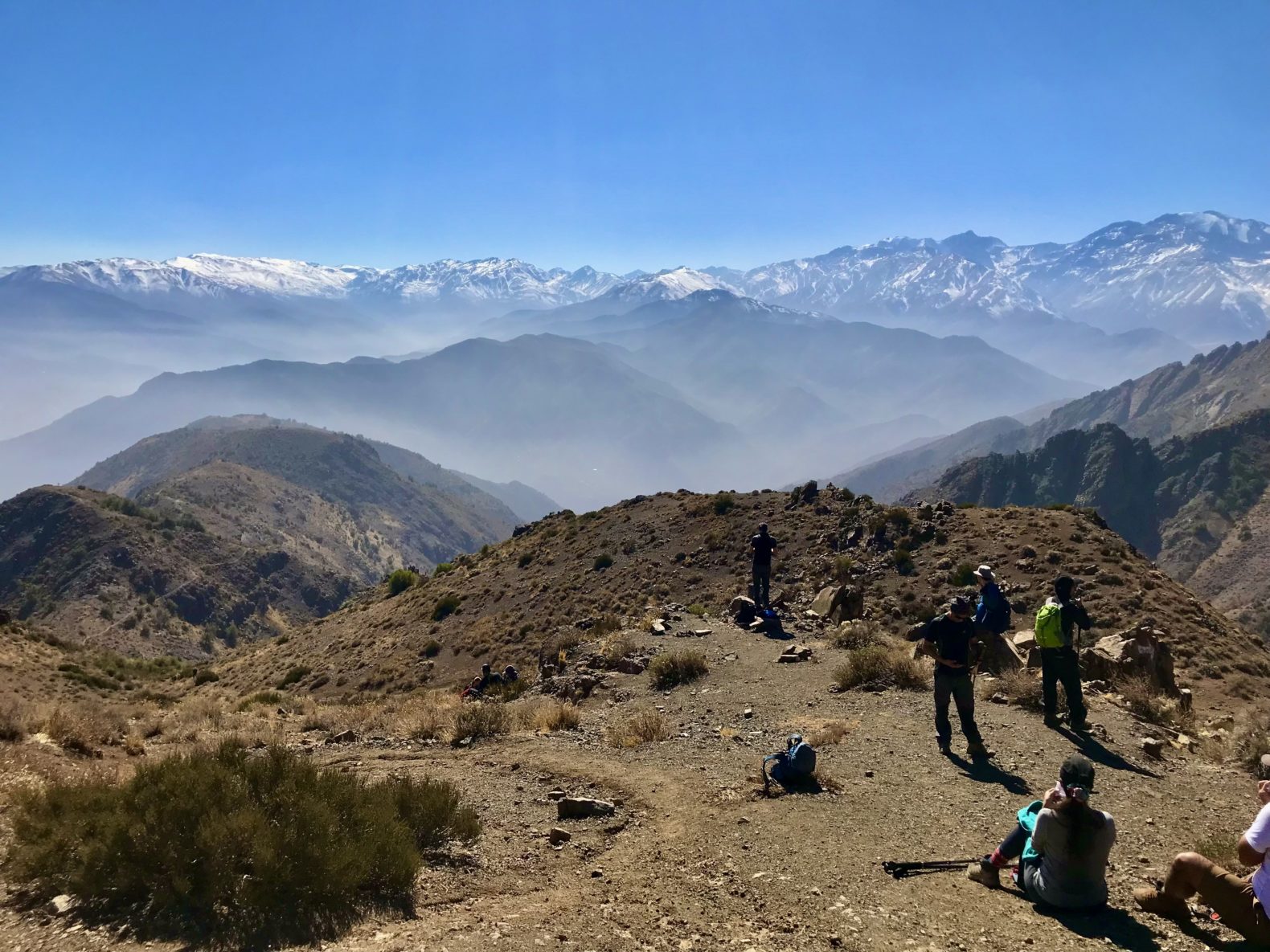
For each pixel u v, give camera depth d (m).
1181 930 5.70
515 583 46.75
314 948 5.42
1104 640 15.84
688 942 5.66
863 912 6.06
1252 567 192.12
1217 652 23.20
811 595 30.03
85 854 6.09
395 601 56.75
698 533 44.22
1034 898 6.23
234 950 5.36
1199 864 5.64
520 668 32.34
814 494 44.31
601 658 20.92
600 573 43.16
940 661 10.52
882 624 26.47
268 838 6.12
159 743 15.20
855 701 13.90
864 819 8.18
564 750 12.72
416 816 8.02
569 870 7.45
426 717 15.66
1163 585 27.92
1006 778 9.38
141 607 160.50
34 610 157.88
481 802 10.07
